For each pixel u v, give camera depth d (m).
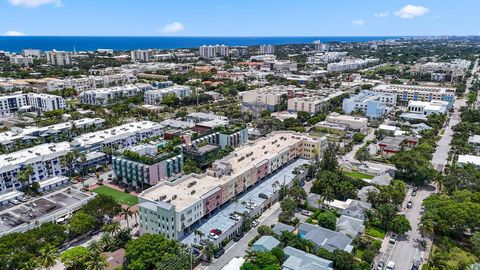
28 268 115.44
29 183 194.88
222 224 156.62
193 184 168.50
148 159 193.88
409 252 142.62
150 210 146.38
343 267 127.06
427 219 149.75
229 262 130.62
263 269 121.25
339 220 158.38
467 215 143.25
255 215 169.25
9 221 151.50
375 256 138.50
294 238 140.25
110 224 149.88
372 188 186.00
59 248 141.88
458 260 131.62
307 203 178.88
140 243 127.75
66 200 171.88
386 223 157.38
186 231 151.12
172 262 122.12
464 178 184.75
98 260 122.38
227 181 173.12
